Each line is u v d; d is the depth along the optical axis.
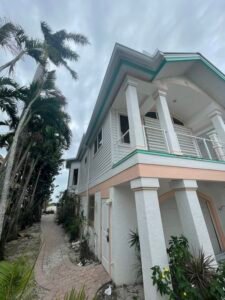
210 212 7.10
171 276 3.32
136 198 4.07
